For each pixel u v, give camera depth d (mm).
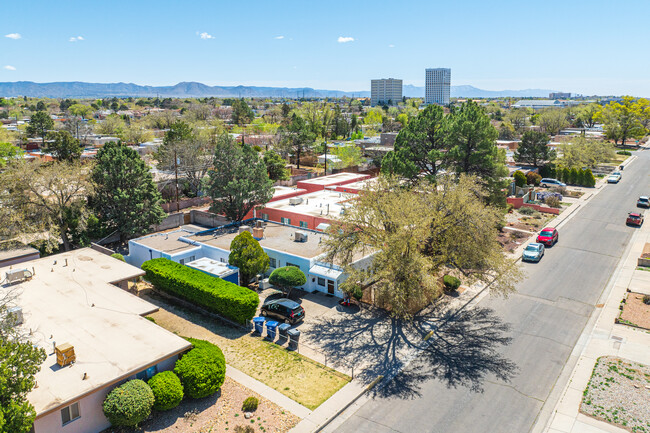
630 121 126562
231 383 22578
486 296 33250
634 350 25062
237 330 28344
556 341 26547
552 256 41594
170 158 63344
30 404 16984
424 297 30656
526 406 20688
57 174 40406
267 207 46969
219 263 34562
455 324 28969
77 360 20250
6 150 66312
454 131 45562
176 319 29797
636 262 39500
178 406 20766
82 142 104250
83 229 41844
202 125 100312
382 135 104875
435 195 31078
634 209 58938
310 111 141500
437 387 22297
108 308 25781
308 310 31062
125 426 19312
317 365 24250
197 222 52906
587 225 51844
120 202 43094
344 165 82375
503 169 47281
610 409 19984
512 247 44125
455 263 30016
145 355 20766
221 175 44406
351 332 27922
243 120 159500
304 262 34094
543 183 75250
